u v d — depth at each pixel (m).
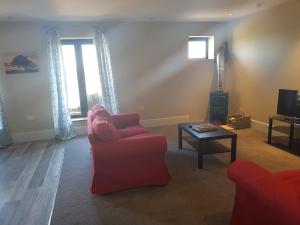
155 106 5.38
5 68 4.39
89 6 3.59
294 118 3.70
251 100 4.97
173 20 5.03
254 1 3.73
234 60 5.38
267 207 1.37
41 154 3.93
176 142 4.21
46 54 4.53
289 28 3.90
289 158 3.38
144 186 2.70
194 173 3.01
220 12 4.44
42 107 4.68
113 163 2.54
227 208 2.27
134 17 4.55
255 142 4.07
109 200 2.47
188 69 5.43
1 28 4.28
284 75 4.10
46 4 3.36
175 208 2.29
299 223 1.16
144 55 5.10
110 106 4.93
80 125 4.98
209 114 5.71
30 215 2.30
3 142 4.37
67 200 2.49
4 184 2.96
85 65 4.98
